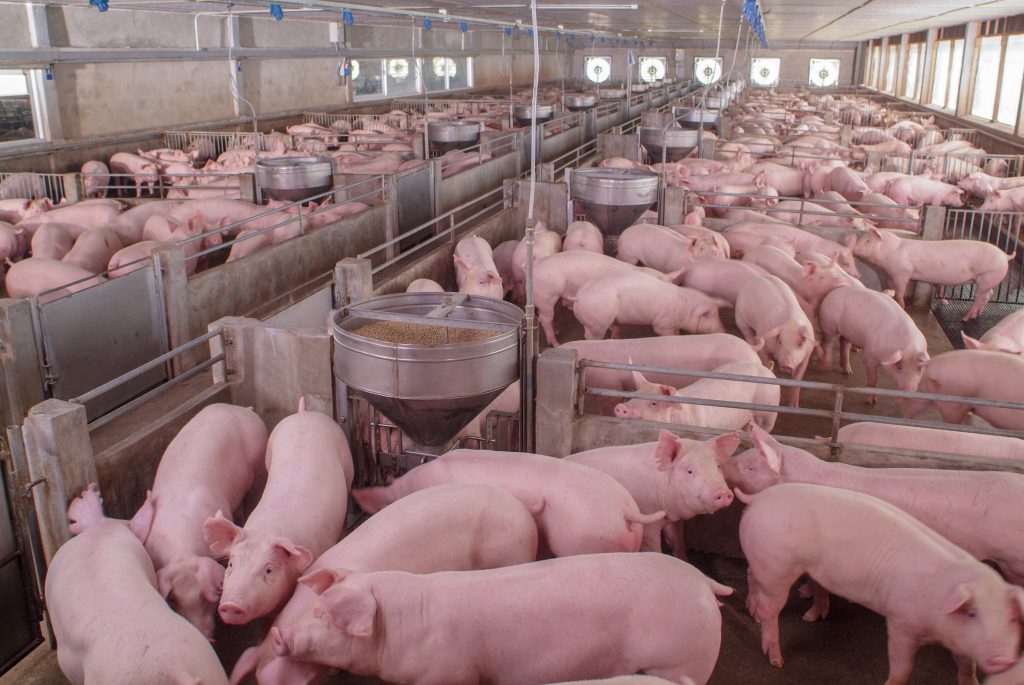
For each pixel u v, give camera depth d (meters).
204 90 15.55
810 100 28.55
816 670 3.62
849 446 4.18
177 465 3.92
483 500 3.58
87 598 3.09
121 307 5.78
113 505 4.08
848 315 6.56
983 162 14.71
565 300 7.36
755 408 4.25
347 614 2.91
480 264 7.63
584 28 20.89
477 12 12.63
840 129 18.31
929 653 3.75
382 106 21.48
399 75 23.14
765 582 3.59
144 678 2.78
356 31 20.17
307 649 2.94
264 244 8.17
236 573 3.22
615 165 11.21
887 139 17.91
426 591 3.04
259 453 4.38
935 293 9.23
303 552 3.23
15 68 11.52
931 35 25.44
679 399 4.29
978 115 20.50
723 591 3.16
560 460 3.94
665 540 4.57
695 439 4.29
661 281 6.87
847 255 8.13
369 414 4.72
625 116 20.80
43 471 3.71
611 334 7.86
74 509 3.69
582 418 4.45
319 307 6.29
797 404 6.28
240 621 3.17
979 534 3.61
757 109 22.94
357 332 4.08
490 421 4.60
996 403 3.94
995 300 9.05
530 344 4.29
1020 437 4.18
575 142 15.90
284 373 4.79
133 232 8.81
